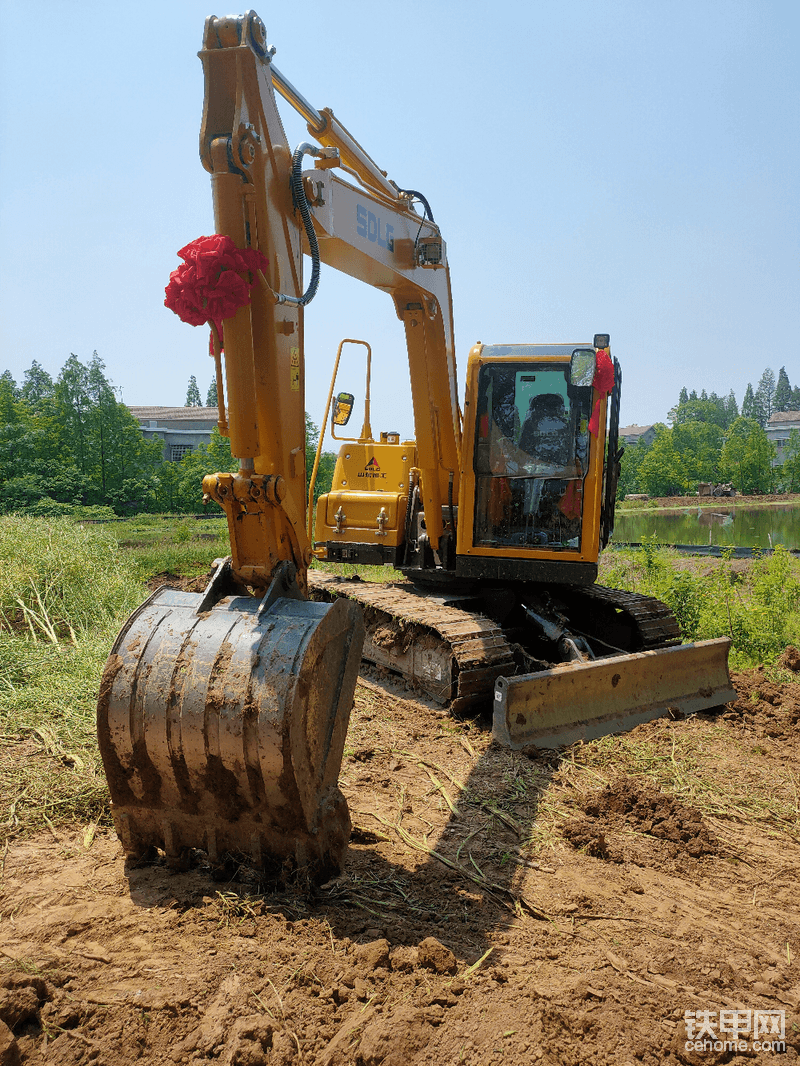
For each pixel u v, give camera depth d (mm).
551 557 6598
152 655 3576
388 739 5738
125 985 2932
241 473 3871
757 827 4527
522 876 3891
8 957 3090
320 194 4438
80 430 41281
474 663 5926
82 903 3484
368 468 8586
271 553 3955
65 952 3129
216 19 3723
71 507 35281
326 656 3688
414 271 6492
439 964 3068
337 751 3789
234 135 3695
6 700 5957
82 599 9383
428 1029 2756
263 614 3693
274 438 4012
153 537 22000
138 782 3568
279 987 2934
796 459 70188
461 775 5082
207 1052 2619
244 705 3328
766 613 8992
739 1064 2660
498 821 4488
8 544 10406
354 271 6000
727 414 142375
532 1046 2697
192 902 3449
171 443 54188
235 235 3750
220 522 29453
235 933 3244
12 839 4152
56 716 5785
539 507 6672
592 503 6473
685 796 4855
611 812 4617
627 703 5992
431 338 7176
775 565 11688
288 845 3514
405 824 4418
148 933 3246
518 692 5387
